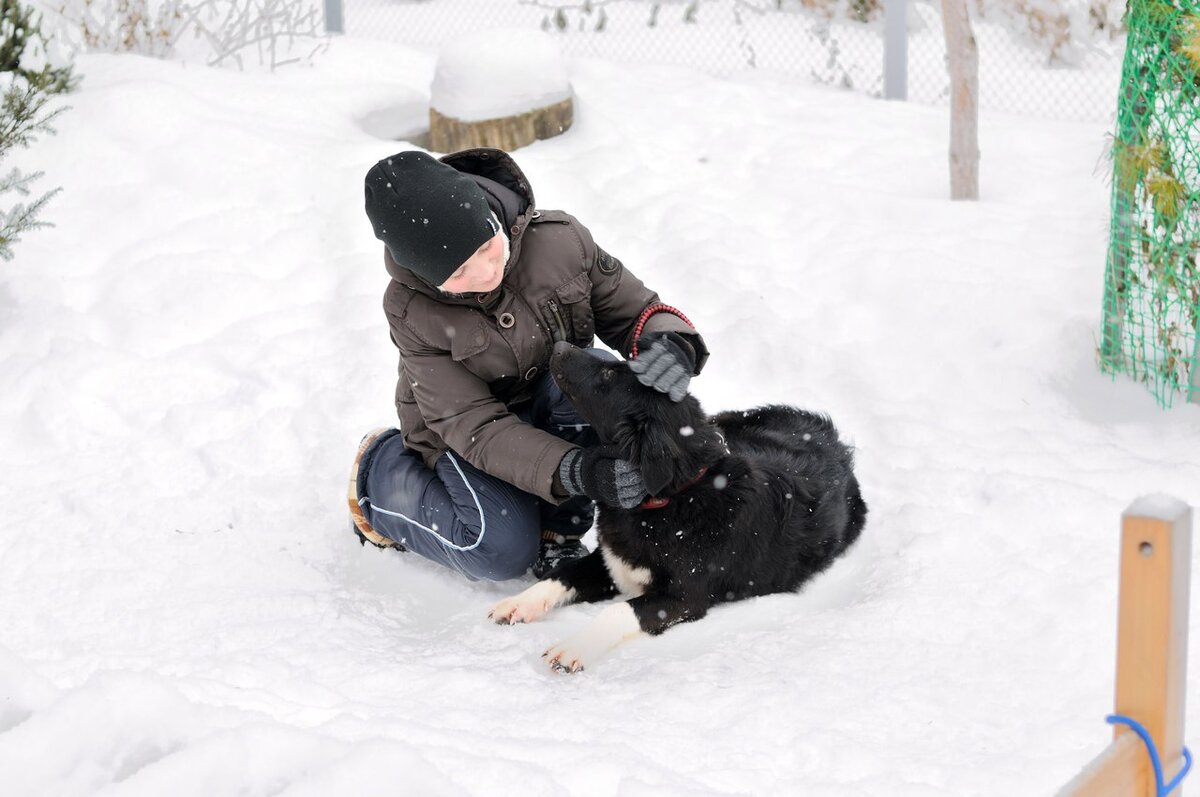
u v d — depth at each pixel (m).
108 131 6.33
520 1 10.52
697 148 6.87
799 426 3.94
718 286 5.41
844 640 3.17
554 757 2.57
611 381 3.12
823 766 2.57
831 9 9.87
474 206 3.07
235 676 3.00
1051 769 2.49
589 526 3.81
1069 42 9.05
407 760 2.21
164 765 2.17
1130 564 1.89
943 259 5.35
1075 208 5.84
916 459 4.21
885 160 6.56
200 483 4.25
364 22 10.12
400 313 3.35
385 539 3.80
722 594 3.45
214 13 8.89
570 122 7.07
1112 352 4.66
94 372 4.77
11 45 6.25
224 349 5.02
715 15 10.09
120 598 3.53
